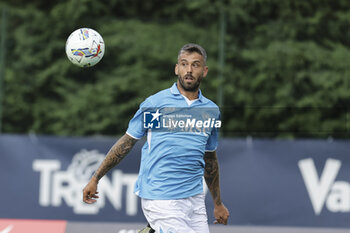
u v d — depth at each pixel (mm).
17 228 32906
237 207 35469
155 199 17078
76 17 48062
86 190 17562
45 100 46906
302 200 35531
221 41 43406
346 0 50594
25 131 46562
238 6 49031
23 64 46844
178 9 53000
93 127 45719
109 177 35750
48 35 47562
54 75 46969
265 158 35750
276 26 48188
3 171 35406
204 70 17750
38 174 35531
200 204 17781
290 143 35844
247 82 46281
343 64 46875
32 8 50219
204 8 49094
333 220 35438
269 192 35562
